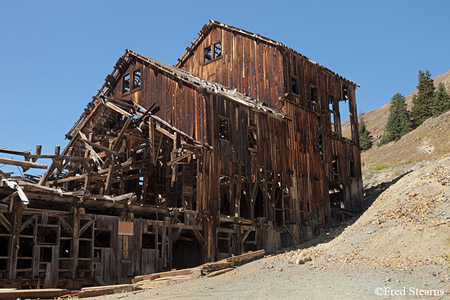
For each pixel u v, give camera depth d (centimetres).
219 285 1611
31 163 1825
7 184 1639
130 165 2756
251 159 2606
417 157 5128
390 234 1791
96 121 2898
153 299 1409
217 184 2378
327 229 2989
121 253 1903
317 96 3291
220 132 2658
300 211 2852
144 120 2842
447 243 1574
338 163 3350
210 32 3466
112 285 1752
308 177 2988
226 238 2380
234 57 3275
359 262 1684
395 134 6931
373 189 3975
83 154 2920
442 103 6675
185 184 2653
